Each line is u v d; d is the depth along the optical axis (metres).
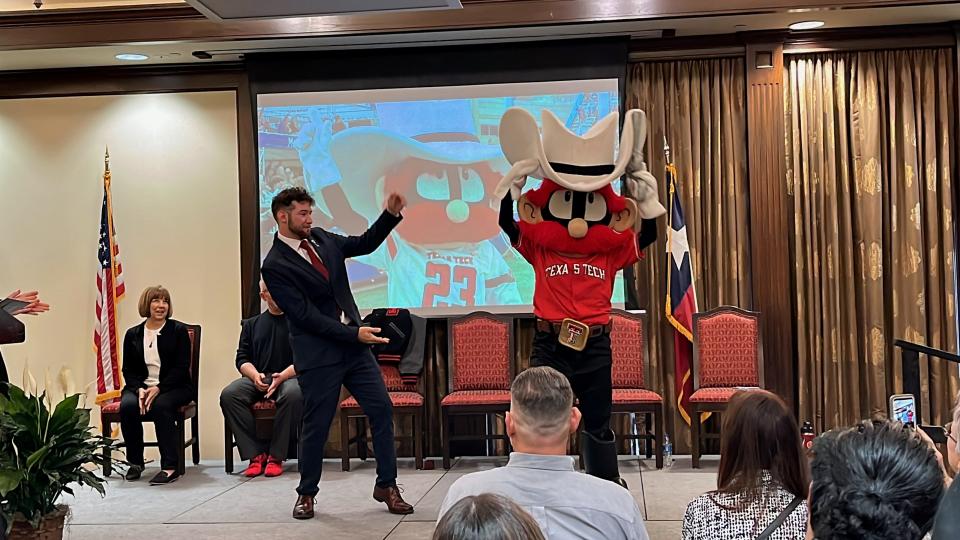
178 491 5.59
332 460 6.66
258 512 4.96
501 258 6.60
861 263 6.42
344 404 6.11
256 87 6.73
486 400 6.03
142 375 6.15
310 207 4.78
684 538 2.08
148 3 6.38
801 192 6.48
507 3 6.06
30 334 7.00
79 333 6.96
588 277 4.36
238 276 6.86
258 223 6.76
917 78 6.38
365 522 4.66
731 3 5.94
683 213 6.46
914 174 6.37
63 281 6.98
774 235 6.40
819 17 6.07
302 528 4.57
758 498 2.03
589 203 4.35
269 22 6.26
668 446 6.37
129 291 6.93
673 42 6.51
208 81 6.88
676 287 6.31
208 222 6.89
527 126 4.30
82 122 6.97
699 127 6.51
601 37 6.49
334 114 6.71
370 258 6.67
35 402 3.31
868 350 6.38
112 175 6.95
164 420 5.95
